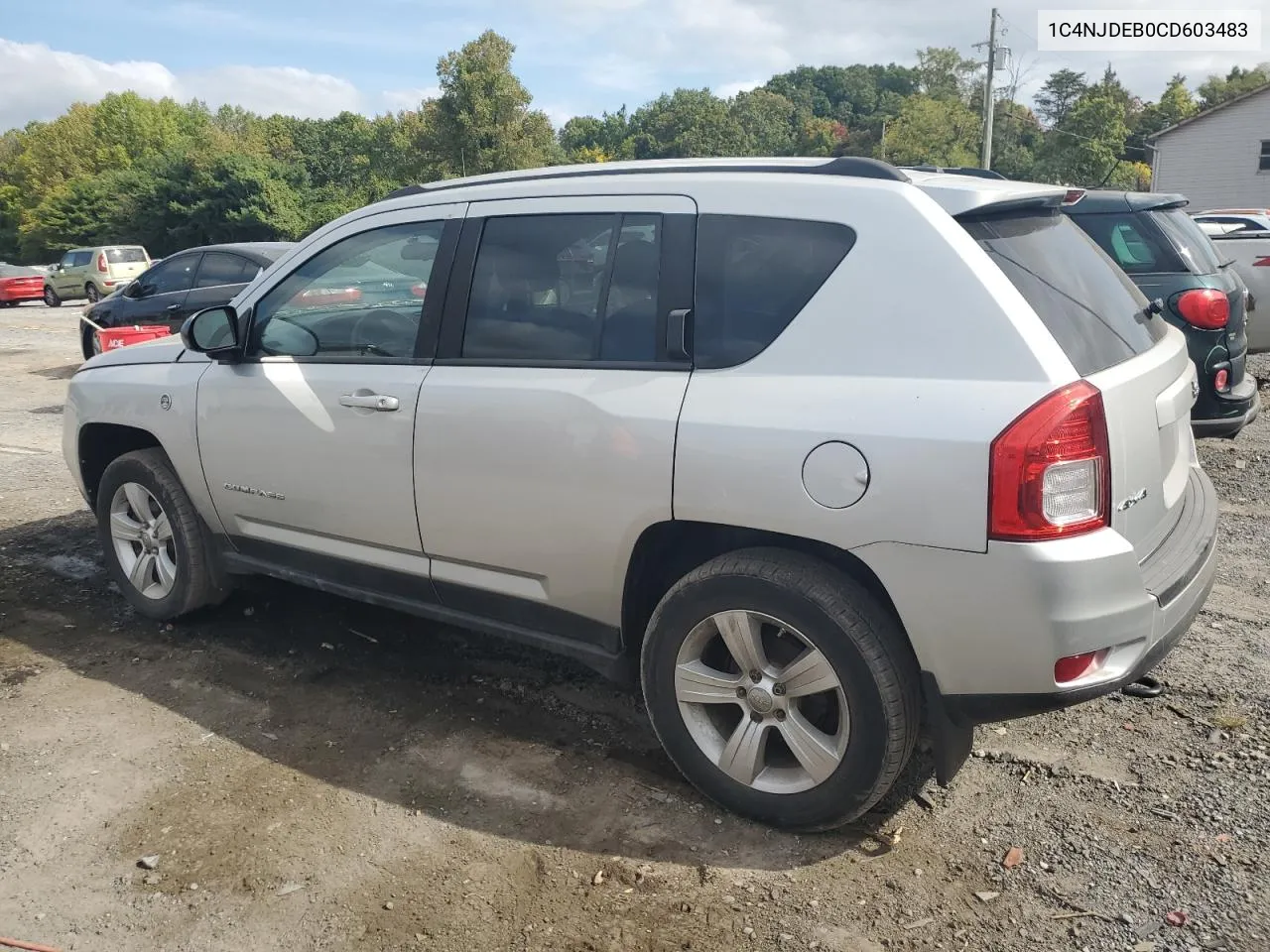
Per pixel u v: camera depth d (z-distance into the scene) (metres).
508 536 3.20
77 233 67.12
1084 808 2.96
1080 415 2.40
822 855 2.79
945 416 2.44
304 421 3.66
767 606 2.72
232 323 3.94
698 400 2.79
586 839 2.89
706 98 120.31
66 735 3.52
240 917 2.58
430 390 3.31
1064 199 3.04
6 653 4.23
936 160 72.38
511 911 2.59
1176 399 2.95
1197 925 2.46
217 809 3.05
